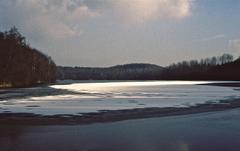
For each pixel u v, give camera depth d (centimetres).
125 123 2295
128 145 1572
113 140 1686
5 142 1630
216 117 2655
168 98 4844
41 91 6956
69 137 1764
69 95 5547
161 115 2758
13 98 4722
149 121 2408
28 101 4172
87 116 2645
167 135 1833
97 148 1508
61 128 2061
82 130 1994
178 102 4084
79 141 1659
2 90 7400
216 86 10062
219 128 2089
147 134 1867
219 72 19338
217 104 3794
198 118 2595
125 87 9538
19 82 10362
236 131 1980
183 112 2981
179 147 1540
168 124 2259
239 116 2727
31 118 2503
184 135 1839
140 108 3309
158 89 8100
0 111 2981
